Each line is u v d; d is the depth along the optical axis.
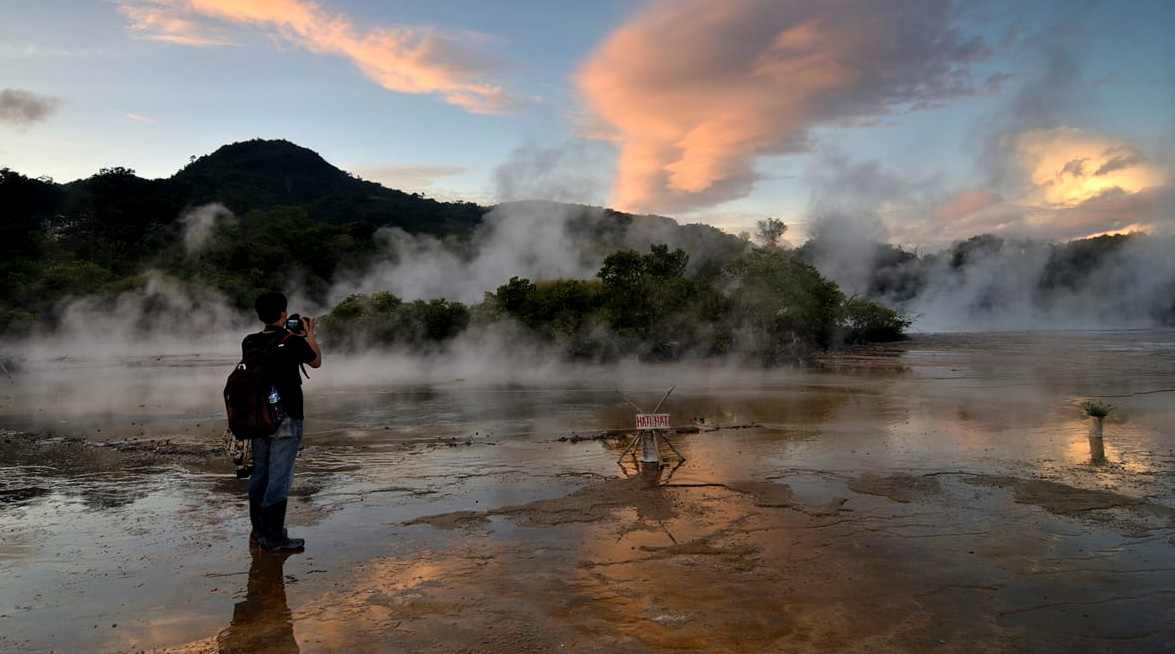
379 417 13.07
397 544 5.49
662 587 4.55
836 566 4.95
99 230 72.50
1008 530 5.79
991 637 3.83
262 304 5.43
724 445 9.78
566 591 4.48
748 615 4.11
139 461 8.99
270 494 5.28
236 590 4.55
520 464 8.62
